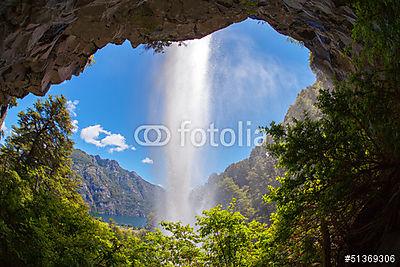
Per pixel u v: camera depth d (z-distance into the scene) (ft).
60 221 22.90
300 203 17.74
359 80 15.21
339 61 32.65
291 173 17.83
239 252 38.17
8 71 33.27
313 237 19.04
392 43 13.93
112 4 33.94
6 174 21.29
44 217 20.03
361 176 15.94
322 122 16.66
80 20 35.32
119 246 25.26
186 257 40.52
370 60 15.42
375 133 15.02
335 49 32.45
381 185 15.67
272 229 27.09
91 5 32.07
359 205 16.76
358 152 15.69
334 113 15.72
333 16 28.55
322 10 29.45
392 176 15.10
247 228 38.99
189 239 41.32
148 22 39.45
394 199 14.64
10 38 26.00
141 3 36.45
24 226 19.39
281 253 21.71
